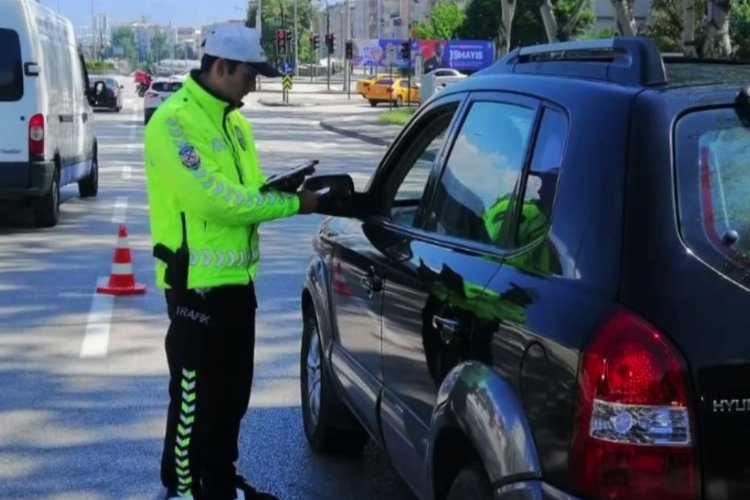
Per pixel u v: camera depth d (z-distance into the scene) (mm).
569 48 3680
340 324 5066
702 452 2670
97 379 7023
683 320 2703
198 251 4355
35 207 13477
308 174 4539
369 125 37812
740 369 2689
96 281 10211
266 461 5625
